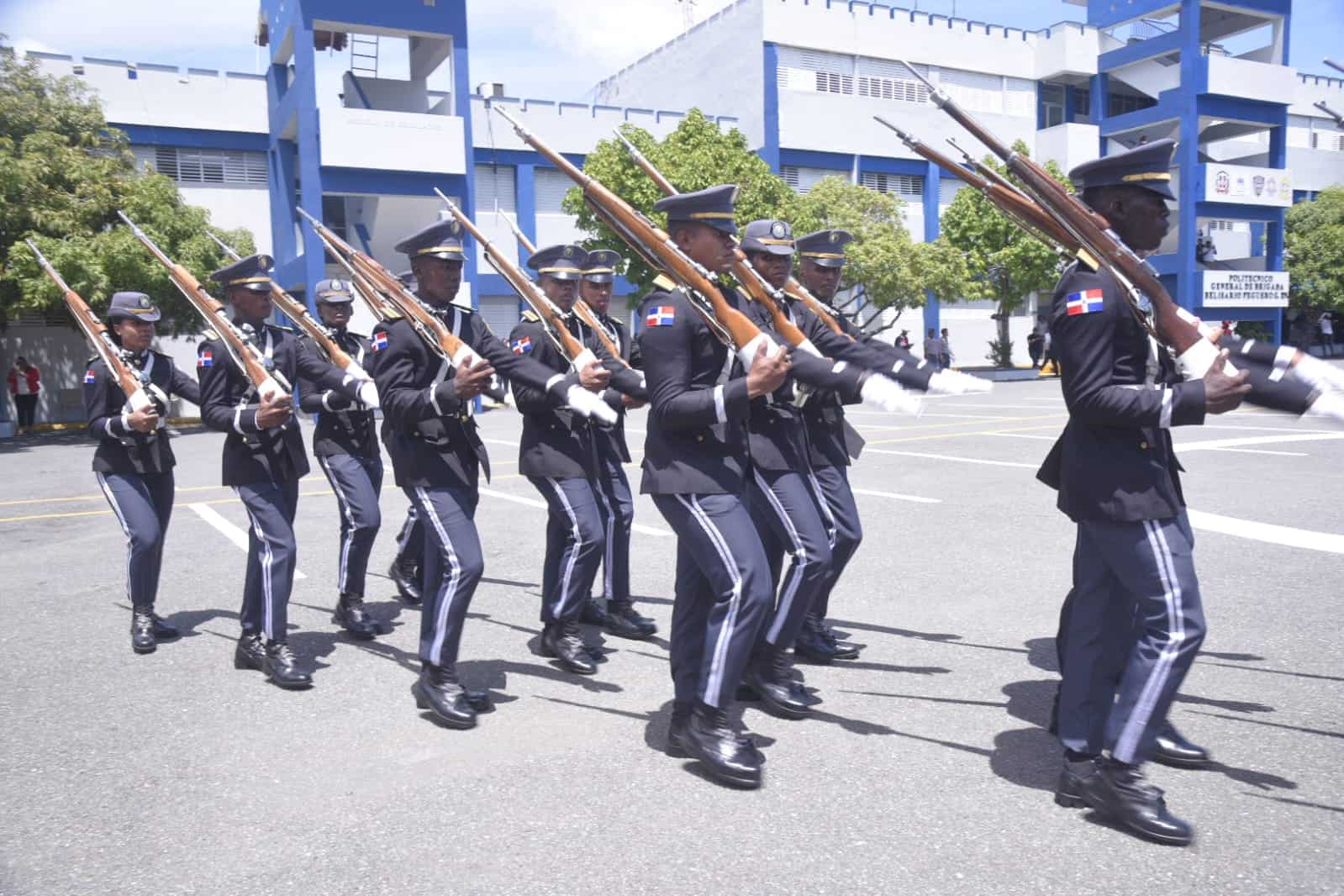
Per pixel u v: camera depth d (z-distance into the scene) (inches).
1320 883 105.0
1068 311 116.8
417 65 938.7
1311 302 1424.7
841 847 115.3
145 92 936.3
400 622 223.3
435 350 160.1
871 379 114.9
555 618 189.5
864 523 307.9
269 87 958.4
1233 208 1288.1
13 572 284.4
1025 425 593.0
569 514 185.9
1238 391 107.7
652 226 136.3
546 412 189.9
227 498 418.9
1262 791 127.0
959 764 137.9
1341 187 1451.8
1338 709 152.7
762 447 160.4
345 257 196.5
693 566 143.5
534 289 191.8
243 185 987.9
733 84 1283.2
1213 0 1258.6
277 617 182.4
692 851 115.5
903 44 1301.7
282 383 187.0
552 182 1119.6
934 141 1332.4
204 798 133.7
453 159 830.5
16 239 710.5
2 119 735.1
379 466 223.1
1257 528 279.7
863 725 153.0
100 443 207.9
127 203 753.6
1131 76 1343.5
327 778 139.3
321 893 108.8
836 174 1295.5
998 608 213.8
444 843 119.3
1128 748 116.6
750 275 134.3
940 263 1067.3
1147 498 114.9
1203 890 104.1
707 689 135.6
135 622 205.3
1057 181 120.1
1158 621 116.2
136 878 113.2
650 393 136.6
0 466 597.3
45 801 134.0
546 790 133.3
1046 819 121.2
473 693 166.7
